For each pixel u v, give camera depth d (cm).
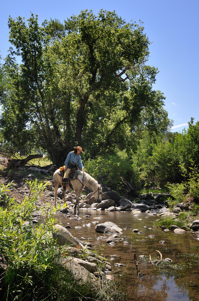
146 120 3016
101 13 2478
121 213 1173
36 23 2230
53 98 2261
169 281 381
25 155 2391
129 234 708
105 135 2817
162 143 1675
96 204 1374
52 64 2308
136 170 1920
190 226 771
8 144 2291
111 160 1891
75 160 1028
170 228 778
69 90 2314
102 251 536
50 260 300
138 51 2552
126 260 479
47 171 2077
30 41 2200
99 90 2519
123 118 2861
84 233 715
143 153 2434
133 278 393
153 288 358
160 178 1625
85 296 310
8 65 2266
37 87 2247
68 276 315
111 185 1847
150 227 816
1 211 308
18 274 268
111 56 2417
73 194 1533
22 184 1412
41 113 2381
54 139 2381
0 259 286
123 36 2466
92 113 2636
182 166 1288
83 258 416
